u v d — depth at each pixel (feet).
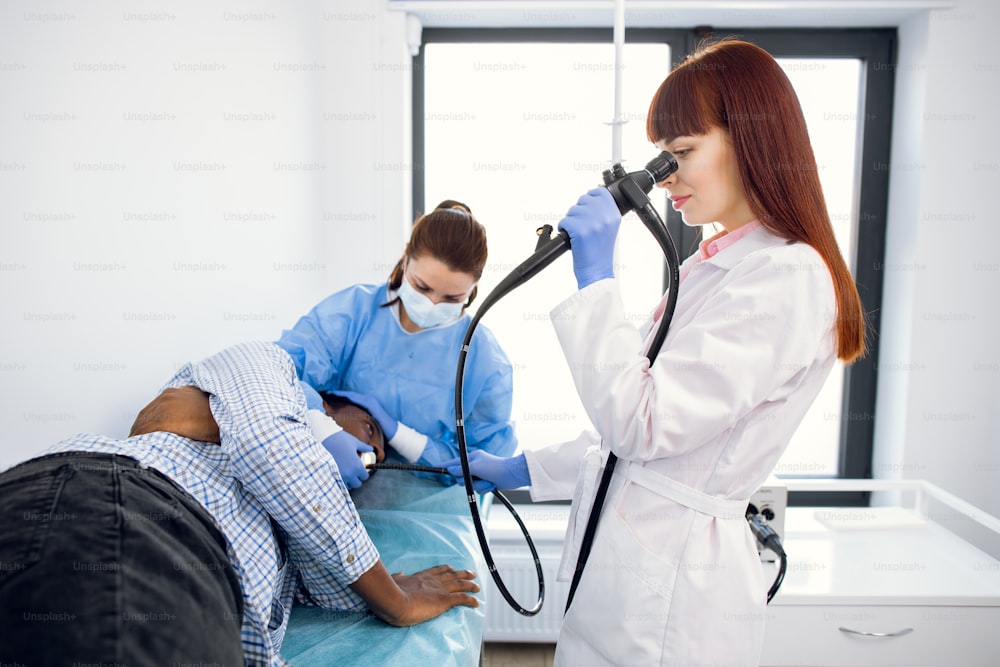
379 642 3.07
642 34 7.22
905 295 6.90
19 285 3.96
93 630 1.85
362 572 3.02
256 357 3.41
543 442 7.66
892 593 5.17
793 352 2.73
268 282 6.07
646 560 2.99
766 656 5.24
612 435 2.87
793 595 5.15
